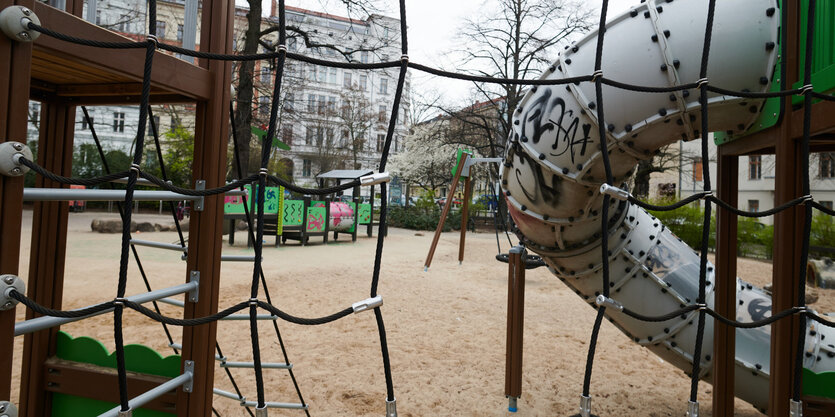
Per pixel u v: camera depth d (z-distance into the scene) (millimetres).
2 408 1037
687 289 2914
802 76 2082
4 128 1057
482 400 3760
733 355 2756
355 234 16625
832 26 1911
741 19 2188
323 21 27391
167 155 26156
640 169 25641
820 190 24312
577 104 2488
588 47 2461
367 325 5867
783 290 1987
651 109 2318
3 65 1054
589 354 1506
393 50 24906
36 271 2340
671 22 2252
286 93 21547
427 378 4180
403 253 13570
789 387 1949
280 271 9258
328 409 3465
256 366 1394
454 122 31734
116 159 26703
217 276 1996
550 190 2723
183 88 1823
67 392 2146
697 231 17000
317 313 6359
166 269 8344
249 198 13000
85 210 22188
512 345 3576
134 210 23797
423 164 39406
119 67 1593
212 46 1973
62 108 2447
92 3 2312
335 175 18703
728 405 2744
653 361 4867
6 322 1049
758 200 29766
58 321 1304
